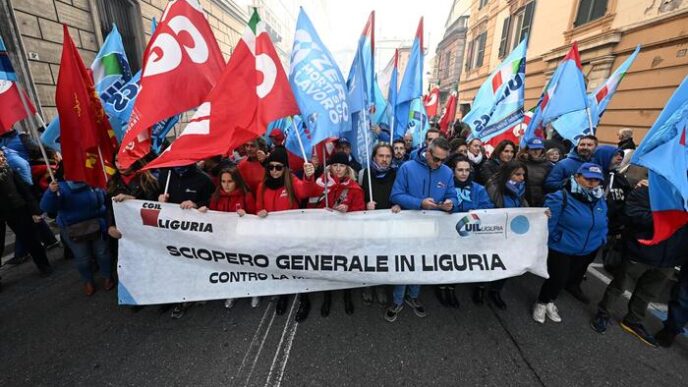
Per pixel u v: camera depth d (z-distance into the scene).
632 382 2.20
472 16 17.58
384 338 2.60
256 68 2.42
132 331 2.64
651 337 2.57
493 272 2.64
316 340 2.57
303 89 2.45
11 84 2.69
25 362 2.31
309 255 2.64
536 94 10.77
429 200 2.53
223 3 11.76
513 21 12.65
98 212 3.09
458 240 2.63
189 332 2.64
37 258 3.44
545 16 10.33
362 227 2.60
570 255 2.61
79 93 2.60
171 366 2.29
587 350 2.49
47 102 5.75
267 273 2.71
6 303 3.01
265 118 2.41
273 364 2.32
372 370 2.28
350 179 2.87
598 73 7.79
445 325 2.77
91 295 3.14
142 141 2.61
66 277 3.50
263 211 2.57
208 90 2.73
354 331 2.68
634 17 6.86
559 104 3.83
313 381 2.18
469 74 17.94
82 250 2.99
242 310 2.93
